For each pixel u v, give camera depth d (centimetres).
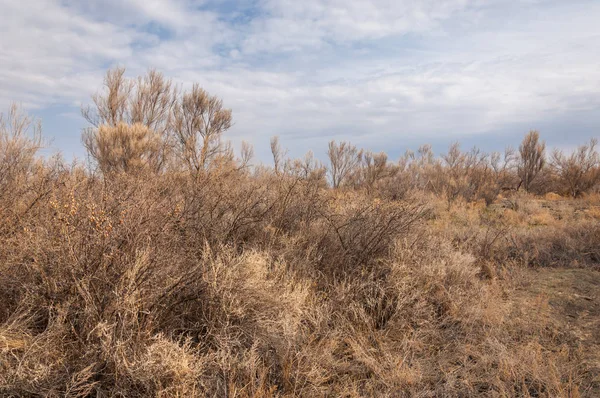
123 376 273
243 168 713
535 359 357
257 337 339
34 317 313
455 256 567
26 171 549
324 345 375
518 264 715
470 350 395
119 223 347
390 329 425
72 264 309
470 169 2050
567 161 2323
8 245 358
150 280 321
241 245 516
